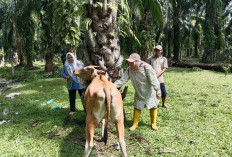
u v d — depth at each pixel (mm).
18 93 8859
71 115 5785
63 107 6703
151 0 8500
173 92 8156
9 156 3826
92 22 4816
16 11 13266
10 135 4688
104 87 3357
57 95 8289
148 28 11195
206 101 6789
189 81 10281
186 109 6078
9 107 6840
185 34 24609
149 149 3953
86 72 4316
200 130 4652
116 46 5023
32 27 14180
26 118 5730
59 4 8805
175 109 6113
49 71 16250
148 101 4652
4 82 12461
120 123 3461
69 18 8047
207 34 16750
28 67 20312
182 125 4953
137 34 11461
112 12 4809
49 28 13930
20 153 3900
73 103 5938
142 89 4609
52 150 4012
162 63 6059
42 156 3801
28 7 13070
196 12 20719
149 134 4527
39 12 13531
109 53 4820
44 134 4711
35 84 11047
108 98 3232
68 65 5688
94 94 3318
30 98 7941
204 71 14023
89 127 3373
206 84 9430
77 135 4629
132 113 5902
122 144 3322
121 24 5988
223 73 12859
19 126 5160
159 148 3984
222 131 4582
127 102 6988
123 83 4742
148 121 5301
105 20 4727
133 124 4891
